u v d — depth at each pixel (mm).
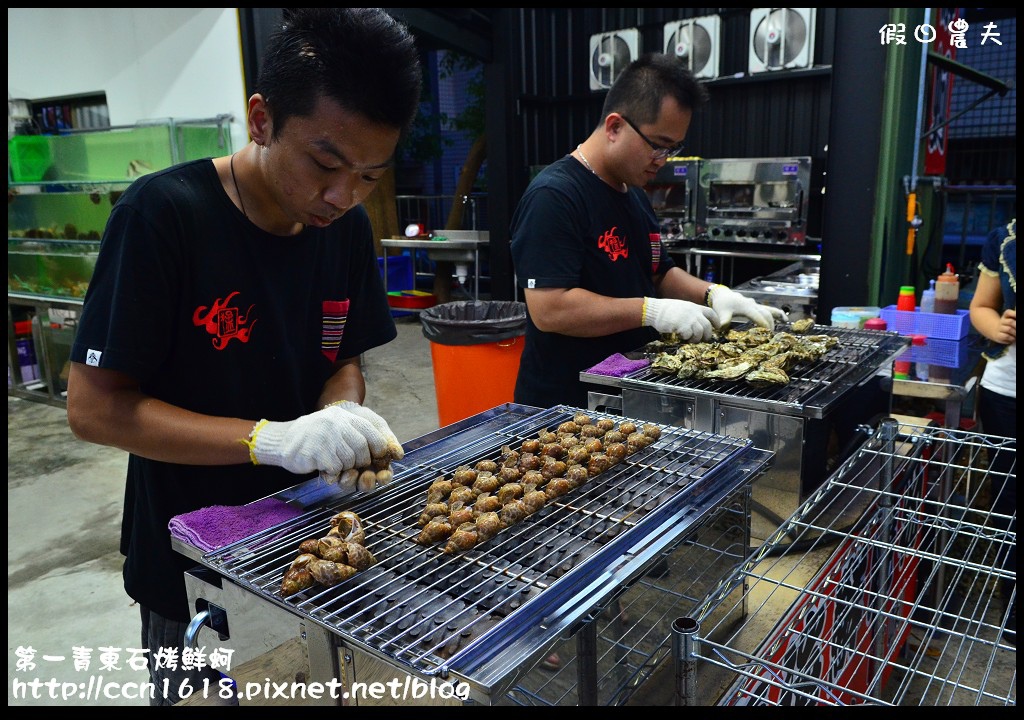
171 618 1482
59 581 3311
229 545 1135
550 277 2158
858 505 1776
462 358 3672
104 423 1250
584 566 1043
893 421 2135
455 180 10633
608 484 1366
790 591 1516
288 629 1010
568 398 2348
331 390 1644
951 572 2865
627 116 2160
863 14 3855
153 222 1242
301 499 1316
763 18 5629
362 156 1130
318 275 1547
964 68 4438
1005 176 7090
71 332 5621
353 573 1044
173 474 1437
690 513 1240
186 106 5859
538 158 7469
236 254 1367
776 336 2133
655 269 2709
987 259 2795
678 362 1950
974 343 3162
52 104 6719
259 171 1339
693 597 1360
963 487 3148
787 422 1679
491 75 6957
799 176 5180
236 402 1438
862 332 2420
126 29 5918
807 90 5859
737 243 5664
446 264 8500
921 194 4641
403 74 1092
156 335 1275
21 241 5719
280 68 1090
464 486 1361
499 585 1026
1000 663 2357
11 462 4707
